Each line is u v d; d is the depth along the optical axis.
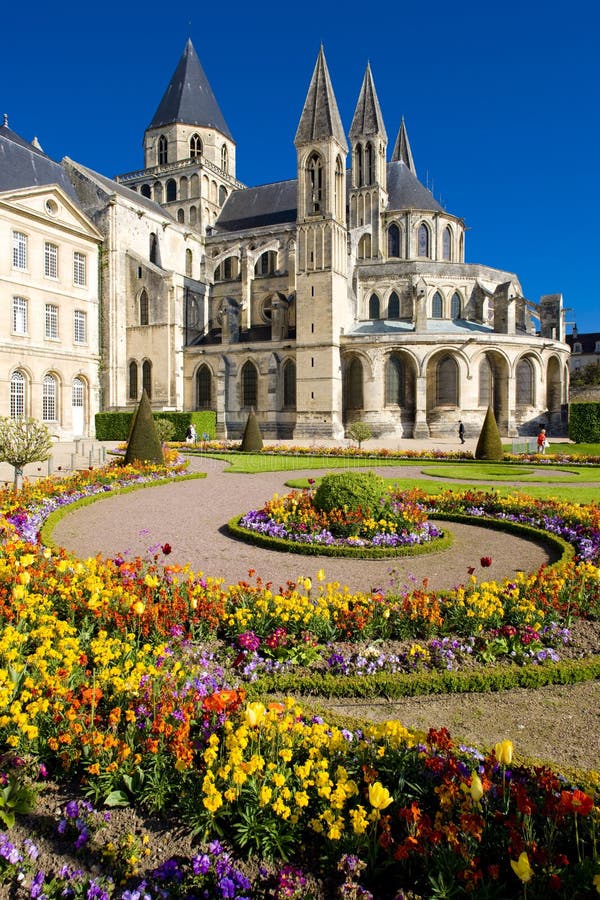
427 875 3.95
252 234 67.88
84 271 54.78
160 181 73.44
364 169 67.56
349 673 7.57
